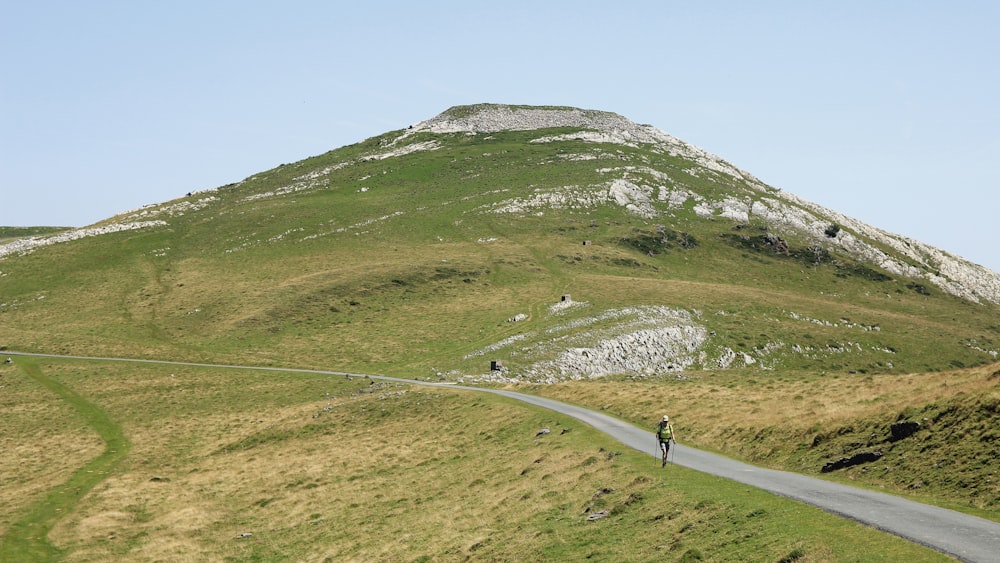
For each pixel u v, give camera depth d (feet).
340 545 120.78
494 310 393.50
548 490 111.14
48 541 143.13
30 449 216.13
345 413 232.94
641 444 131.13
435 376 289.53
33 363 321.32
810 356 369.50
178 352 343.05
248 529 145.59
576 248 536.42
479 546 95.61
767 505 77.30
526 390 240.73
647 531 80.38
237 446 218.18
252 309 399.03
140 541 142.10
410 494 142.31
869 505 77.05
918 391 128.06
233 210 649.61
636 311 385.50
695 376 283.79
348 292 420.36
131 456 208.33
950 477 86.17
